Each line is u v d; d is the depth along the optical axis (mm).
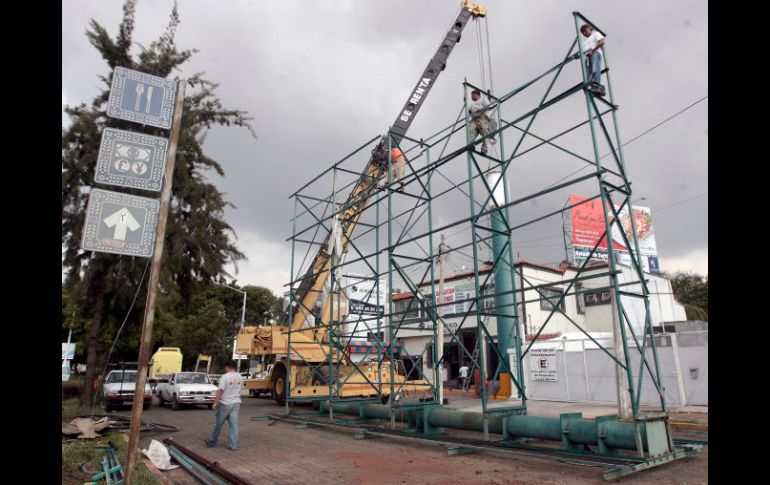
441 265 18391
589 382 18219
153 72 17766
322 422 12578
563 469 7531
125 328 19438
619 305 7359
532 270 25188
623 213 28125
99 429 10695
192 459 8617
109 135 5547
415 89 21219
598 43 8852
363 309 16953
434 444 9766
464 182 11484
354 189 17062
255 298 54656
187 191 17625
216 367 44875
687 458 7965
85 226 5227
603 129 8547
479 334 9469
